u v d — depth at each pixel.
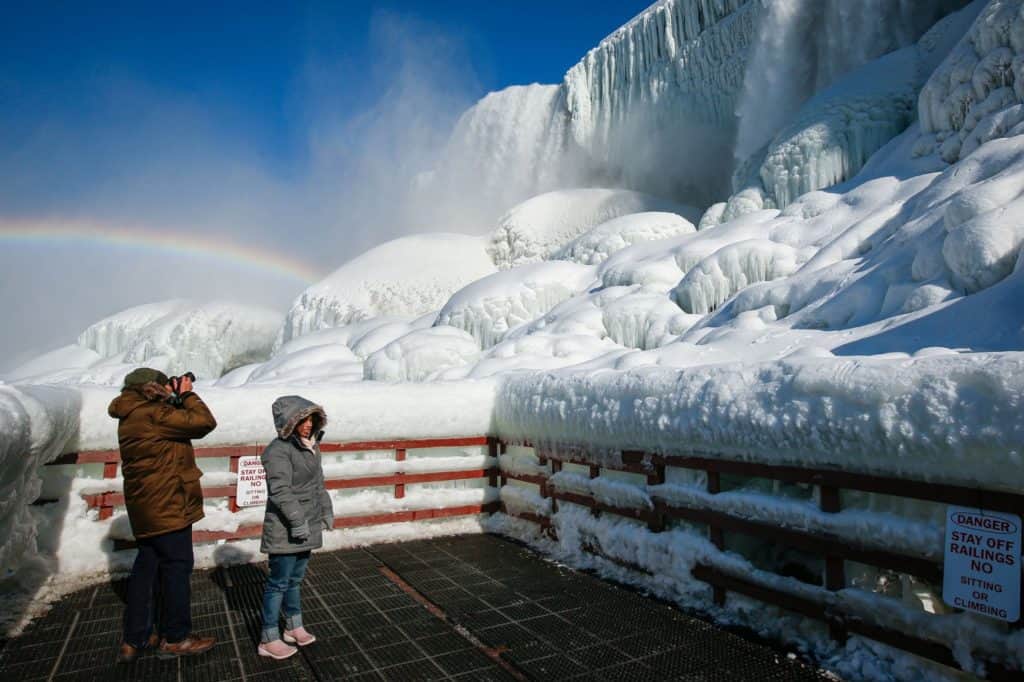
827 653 3.00
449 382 6.08
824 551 3.00
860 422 2.73
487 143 59.75
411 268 34.25
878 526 2.75
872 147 17.56
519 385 5.65
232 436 5.00
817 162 18.14
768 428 3.18
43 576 4.15
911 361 2.64
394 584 4.27
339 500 5.49
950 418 2.40
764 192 20.00
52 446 3.96
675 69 39.84
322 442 5.45
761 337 9.33
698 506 3.77
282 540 3.15
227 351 35.69
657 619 3.57
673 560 3.94
